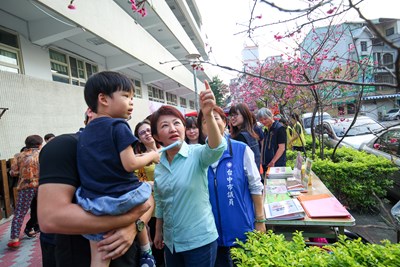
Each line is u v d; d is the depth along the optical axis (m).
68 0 5.84
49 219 1.15
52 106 6.85
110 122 1.34
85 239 1.33
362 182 4.64
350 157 5.52
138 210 1.33
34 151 4.37
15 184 5.49
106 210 1.20
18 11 6.25
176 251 1.94
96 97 1.41
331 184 4.80
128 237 1.32
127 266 1.42
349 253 1.64
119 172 1.30
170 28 16.19
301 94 6.80
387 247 1.67
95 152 1.28
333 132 8.01
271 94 7.73
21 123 5.87
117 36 8.52
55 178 1.21
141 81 15.00
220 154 1.83
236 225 2.19
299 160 3.48
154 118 2.07
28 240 4.39
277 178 3.75
